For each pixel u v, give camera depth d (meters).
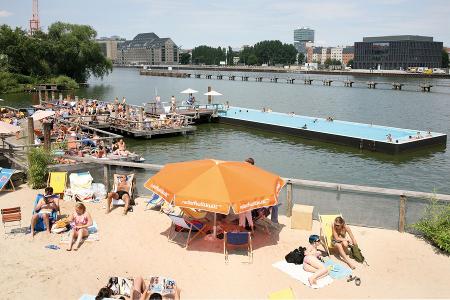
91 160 16.11
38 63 102.69
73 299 9.33
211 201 10.21
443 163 31.48
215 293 9.57
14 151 19.84
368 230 12.66
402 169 29.77
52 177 15.71
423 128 47.12
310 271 10.35
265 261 10.91
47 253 11.30
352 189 12.82
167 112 47.31
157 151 34.62
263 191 10.75
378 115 57.34
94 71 112.00
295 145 37.16
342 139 36.66
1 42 100.00
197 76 161.75
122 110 45.00
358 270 10.54
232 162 11.75
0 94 88.94
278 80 142.88
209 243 11.88
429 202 12.11
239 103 72.00
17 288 9.66
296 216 12.68
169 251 11.45
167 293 9.20
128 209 14.26
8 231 12.58
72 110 43.56
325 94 89.50
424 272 10.48
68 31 109.25
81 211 11.99
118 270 10.51
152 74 178.38
